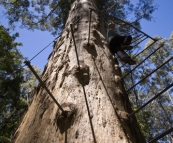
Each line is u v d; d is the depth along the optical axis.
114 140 1.61
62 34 4.16
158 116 18.80
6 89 10.68
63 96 2.18
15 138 2.31
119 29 11.61
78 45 3.24
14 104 10.88
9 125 10.66
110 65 2.95
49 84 2.62
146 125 11.25
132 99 17.12
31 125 2.15
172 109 19.61
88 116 1.82
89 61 2.79
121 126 1.83
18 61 11.05
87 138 1.60
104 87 2.31
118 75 2.92
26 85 13.57
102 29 4.38
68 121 1.81
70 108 1.91
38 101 2.48
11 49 11.73
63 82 2.45
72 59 2.87
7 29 12.09
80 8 5.30
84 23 4.24
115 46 3.74
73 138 1.63
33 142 1.87
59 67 2.84
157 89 18.72
